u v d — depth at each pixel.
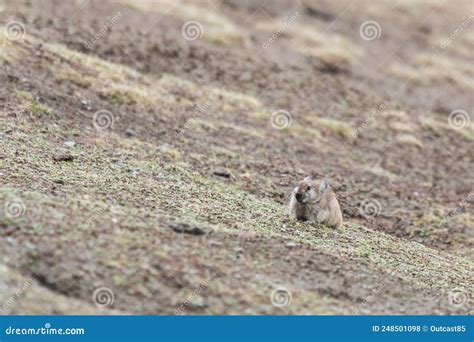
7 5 67.94
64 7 72.94
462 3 117.50
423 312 29.98
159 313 26.47
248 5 95.00
